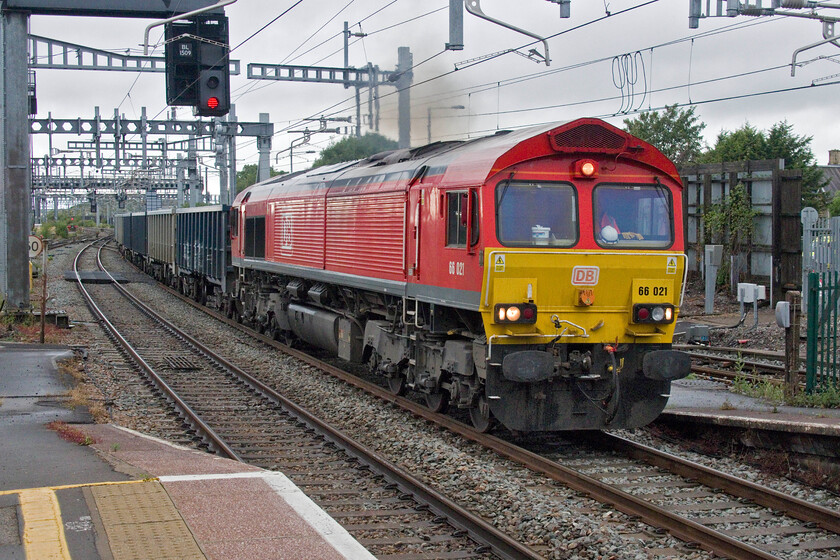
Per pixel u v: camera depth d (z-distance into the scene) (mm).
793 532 7418
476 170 10094
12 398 11695
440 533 7301
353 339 15062
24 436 9203
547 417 10273
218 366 16422
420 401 13430
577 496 8438
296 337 19641
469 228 10055
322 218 16031
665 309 10297
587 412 10398
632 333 10234
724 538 6789
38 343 17750
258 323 21453
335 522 6285
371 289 13578
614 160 10219
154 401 12938
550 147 9930
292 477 9023
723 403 11695
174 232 34844
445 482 8781
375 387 13984
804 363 15367
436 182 11211
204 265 27953
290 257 18141
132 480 7238
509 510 7742
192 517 6289
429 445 10039
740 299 19859
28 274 20281
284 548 5719
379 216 13234
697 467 8969
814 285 11656
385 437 10805
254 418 12055
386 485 8570
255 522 6223
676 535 7219
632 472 9422
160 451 8836
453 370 11023
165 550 5605
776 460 9672
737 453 10297
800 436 9344
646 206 10367
